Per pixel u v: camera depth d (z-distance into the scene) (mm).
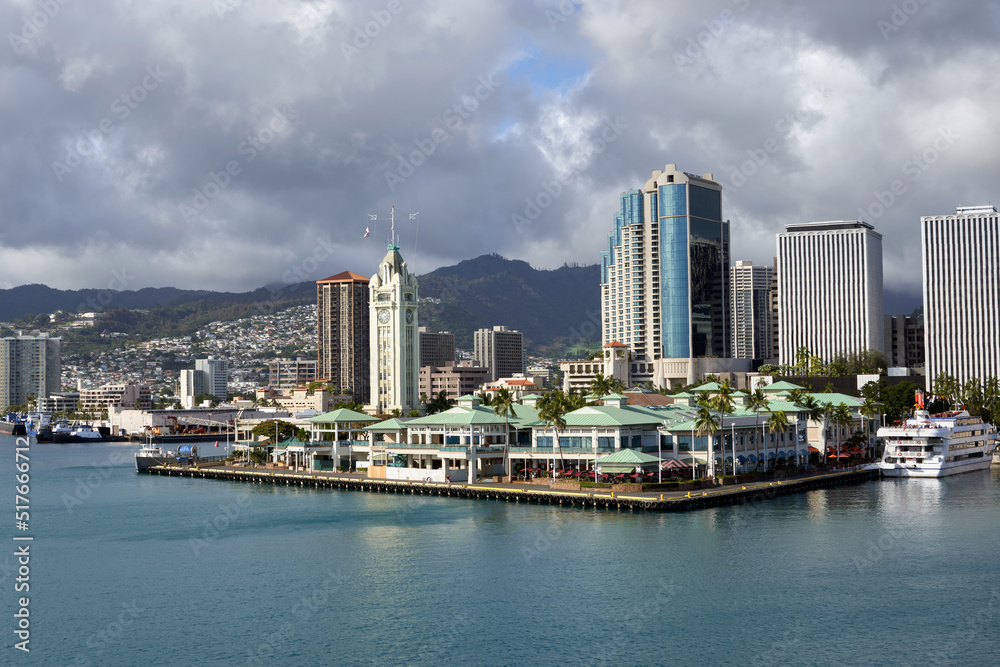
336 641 114562
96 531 184250
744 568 142000
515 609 124562
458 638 114562
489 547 158250
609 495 196250
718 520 178250
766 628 116438
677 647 110688
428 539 166375
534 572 141500
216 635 117812
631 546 156250
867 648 109938
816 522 175750
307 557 155625
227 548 164375
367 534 173000
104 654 112000
